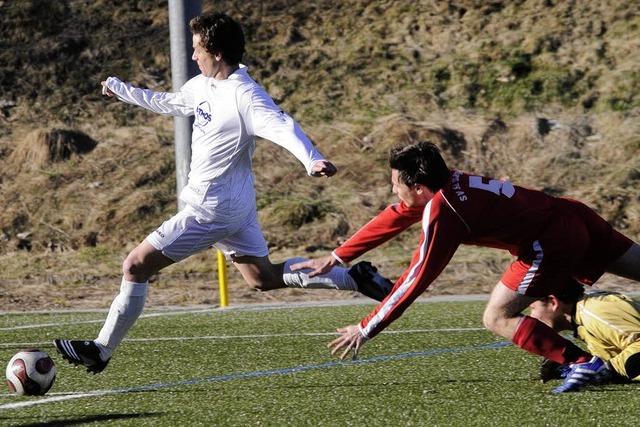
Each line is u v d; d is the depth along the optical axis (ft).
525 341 63.36
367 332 59.88
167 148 173.99
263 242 71.31
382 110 180.86
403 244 151.74
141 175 167.43
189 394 66.44
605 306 64.18
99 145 174.50
